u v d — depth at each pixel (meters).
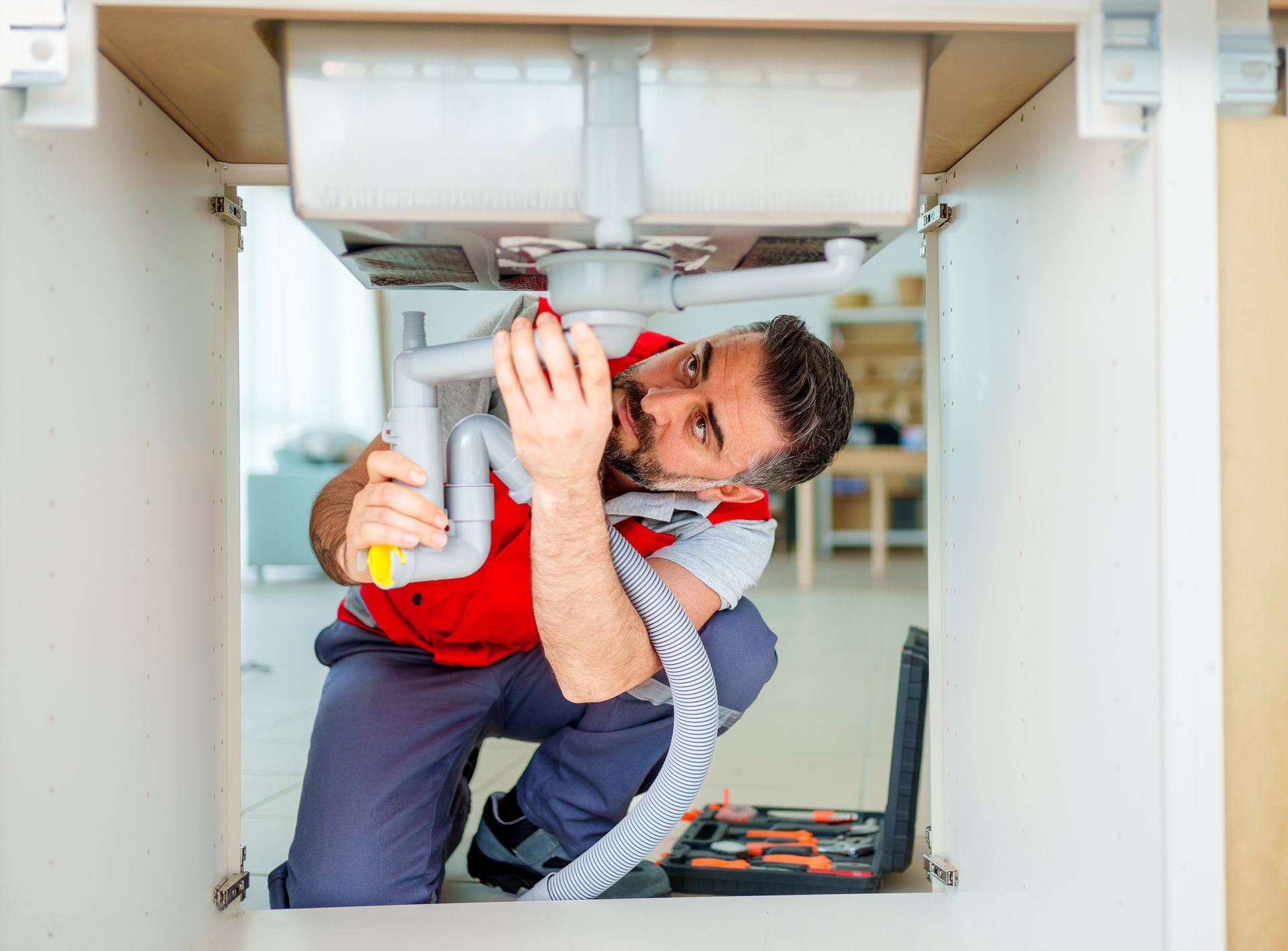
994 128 0.88
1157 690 0.64
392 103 0.65
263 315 5.96
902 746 1.20
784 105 0.66
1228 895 0.65
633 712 1.12
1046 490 0.79
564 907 0.93
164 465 0.84
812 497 4.75
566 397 0.70
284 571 5.56
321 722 1.09
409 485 0.81
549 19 0.62
